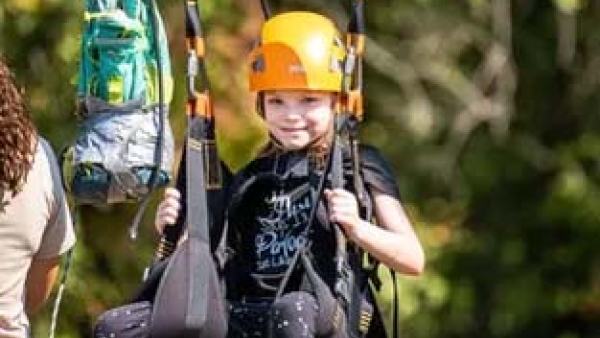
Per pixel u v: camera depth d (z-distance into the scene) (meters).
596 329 44.41
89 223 34.22
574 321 44.59
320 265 16.30
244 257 16.44
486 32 42.38
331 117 16.44
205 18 34.22
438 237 42.06
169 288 15.77
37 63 34.06
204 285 15.81
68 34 33.47
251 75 16.44
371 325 16.64
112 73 16.33
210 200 16.45
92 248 34.25
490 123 42.97
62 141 33.50
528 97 43.94
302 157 16.48
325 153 16.47
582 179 43.00
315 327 15.81
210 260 15.91
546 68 43.66
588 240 43.72
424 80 42.91
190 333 15.73
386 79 42.22
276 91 16.33
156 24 16.41
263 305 16.22
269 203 16.47
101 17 16.33
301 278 16.17
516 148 43.88
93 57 16.44
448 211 42.97
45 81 34.00
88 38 16.44
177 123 32.53
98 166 16.30
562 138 44.03
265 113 16.47
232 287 16.39
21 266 16.25
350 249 16.42
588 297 43.56
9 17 33.91
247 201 16.52
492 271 43.38
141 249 34.34
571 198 42.97
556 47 43.53
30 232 16.19
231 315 16.23
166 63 16.53
